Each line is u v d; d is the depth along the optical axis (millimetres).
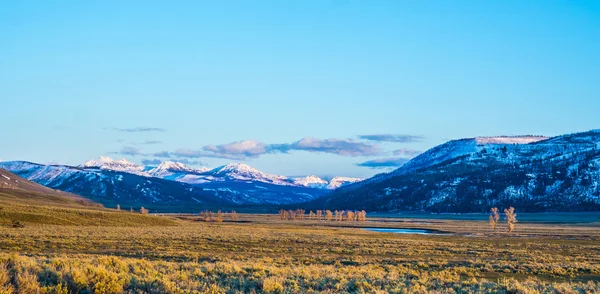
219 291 19391
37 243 52656
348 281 24609
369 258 46250
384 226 177500
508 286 24641
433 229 158375
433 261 44688
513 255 54625
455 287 25422
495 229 152000
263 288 20406
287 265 37719
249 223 183375
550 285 26391
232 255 45688
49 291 16266
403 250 56906
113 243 55531
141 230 86062
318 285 22781
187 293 18281
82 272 18391
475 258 50219
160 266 27359
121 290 17750
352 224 195625
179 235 72625
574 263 43750
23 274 17328
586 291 24438
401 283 24641
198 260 40844
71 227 88312
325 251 53375
